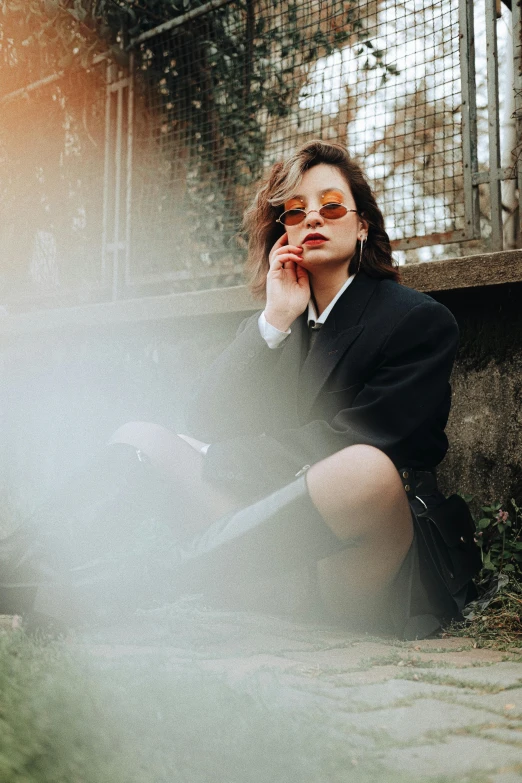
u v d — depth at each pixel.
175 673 1.36
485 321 2.96
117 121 4.30
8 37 4.59
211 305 3.64
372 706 1.26
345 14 3.54
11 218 4.76
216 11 4.01
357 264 2.31
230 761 0.96
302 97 3.67
